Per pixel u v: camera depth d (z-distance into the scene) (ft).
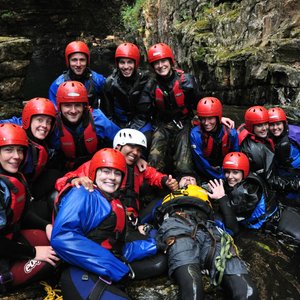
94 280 8.66
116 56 16.31
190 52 34.83
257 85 26.63
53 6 67.97
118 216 9.28
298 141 16.26
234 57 27.71
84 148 13.74
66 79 17.40
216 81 30.25
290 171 15.96
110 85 16.94
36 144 11.94
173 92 17.01
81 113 13.25
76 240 8.68
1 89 23.47
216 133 15.19
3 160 9.28
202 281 9.34
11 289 9.72
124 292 9.18
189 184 12.60
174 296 9.86
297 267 11.06
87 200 9.02
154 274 10.32
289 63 24.99
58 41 69.15
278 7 26.35
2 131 9.30
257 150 14.53
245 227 12.98
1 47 22.91
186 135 17.15
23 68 24.07
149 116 17.67
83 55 17.04
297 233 12.39
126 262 9.55
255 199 12.42
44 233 10.45
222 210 12.44
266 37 27.07
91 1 68.85
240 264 9.66
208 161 15.84
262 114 14.62
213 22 32.91
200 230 10.37
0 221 8.80
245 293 9.02
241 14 29.35
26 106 12.10
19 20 66.80
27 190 9.64
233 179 12.97
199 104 14.96
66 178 11.61
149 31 49.34
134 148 12.18
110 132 14.20
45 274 9.71
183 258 9.50
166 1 43.62
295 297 9.91
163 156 16.49
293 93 23.71
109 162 9.52
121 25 69.46
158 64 16.62
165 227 10.50
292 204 14.11
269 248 11.85
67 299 8.72
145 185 13.60
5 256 9.20
